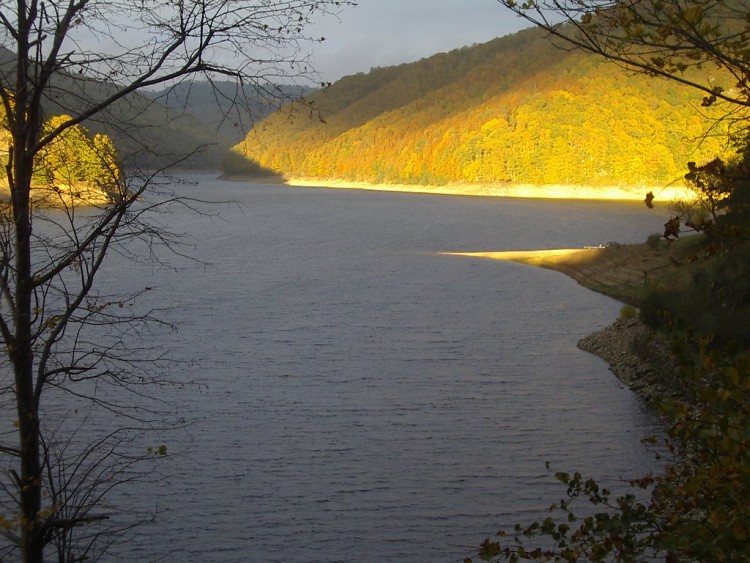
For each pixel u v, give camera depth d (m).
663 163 151.88
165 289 40.09
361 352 27.75
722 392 4.73
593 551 6.07
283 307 36.12
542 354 27.97
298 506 15.23
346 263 53.06
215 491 15.73
